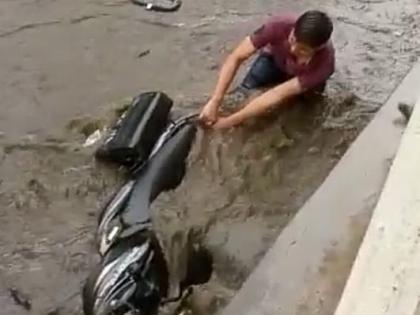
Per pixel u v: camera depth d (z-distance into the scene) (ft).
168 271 12.03
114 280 11.01
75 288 13.06
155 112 13.78
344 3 19.57
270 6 19.24
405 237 7.73
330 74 15.79
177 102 16.44
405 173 8.43
